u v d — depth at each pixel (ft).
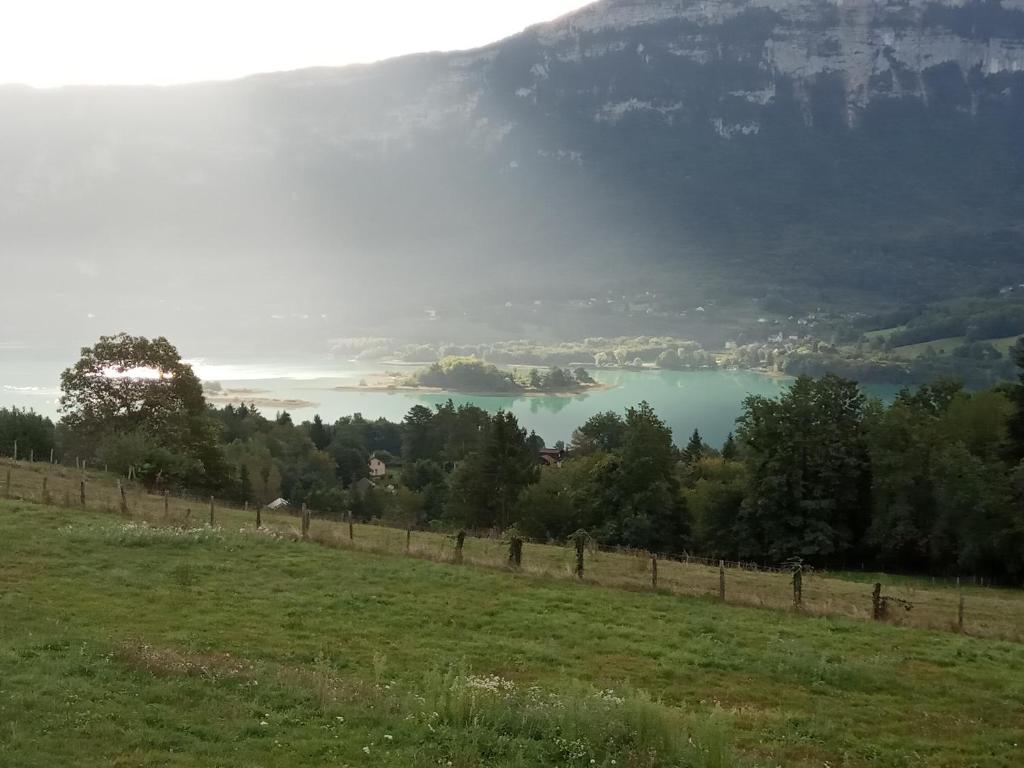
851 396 220.23
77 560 82.84
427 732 45.19
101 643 56.13
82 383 215.72
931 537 193.26
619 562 126.72
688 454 355.36
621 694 56.75
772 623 86.48
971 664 76.79
